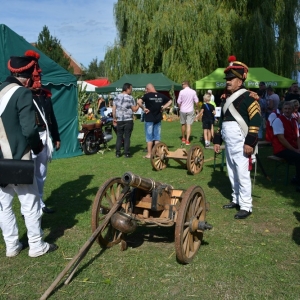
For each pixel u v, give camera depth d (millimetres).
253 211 5656
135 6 26031
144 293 3459
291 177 7750
